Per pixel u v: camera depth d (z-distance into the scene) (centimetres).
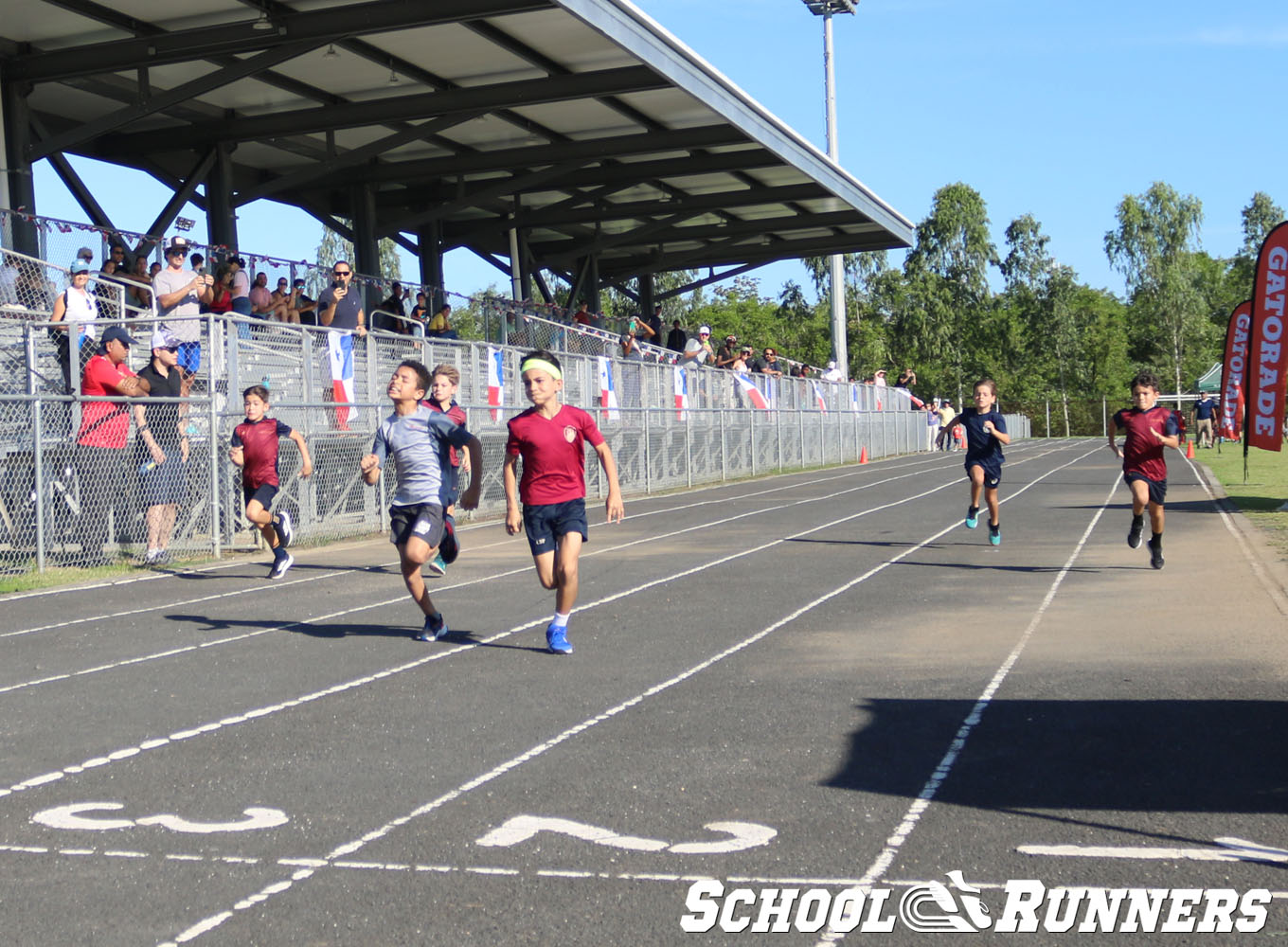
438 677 786
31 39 2089
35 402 1309
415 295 2498
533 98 2394
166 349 1456
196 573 1345
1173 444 1169
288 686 770
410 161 3172
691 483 2888
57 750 623
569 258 3794
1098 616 955
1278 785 523
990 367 9862
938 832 474
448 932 391
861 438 4484
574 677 777
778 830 481
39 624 1023
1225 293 12206
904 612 1003
